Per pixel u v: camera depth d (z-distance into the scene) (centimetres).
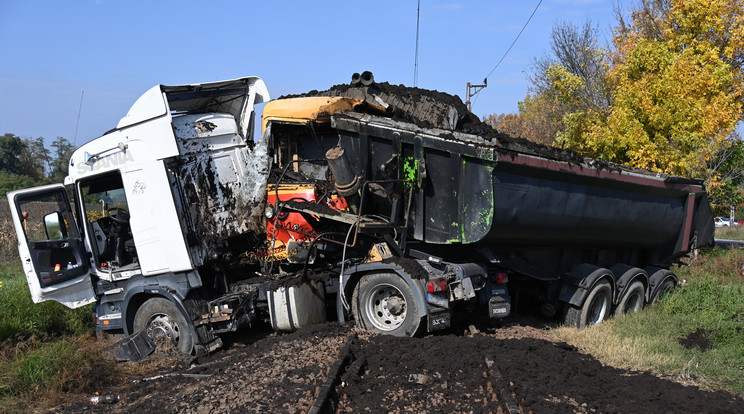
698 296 1050
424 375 568
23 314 934
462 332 800
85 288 859
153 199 800
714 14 1802
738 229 3466
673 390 573
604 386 585
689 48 1784
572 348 701
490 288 802
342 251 819
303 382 561
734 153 1714
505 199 733
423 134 746
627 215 967
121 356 771
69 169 865
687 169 1524
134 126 808
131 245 856
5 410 586
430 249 775
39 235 820
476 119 900
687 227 1120
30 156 5816
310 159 829
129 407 583
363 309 756
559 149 818
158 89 788
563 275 911
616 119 1611
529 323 910
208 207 828
